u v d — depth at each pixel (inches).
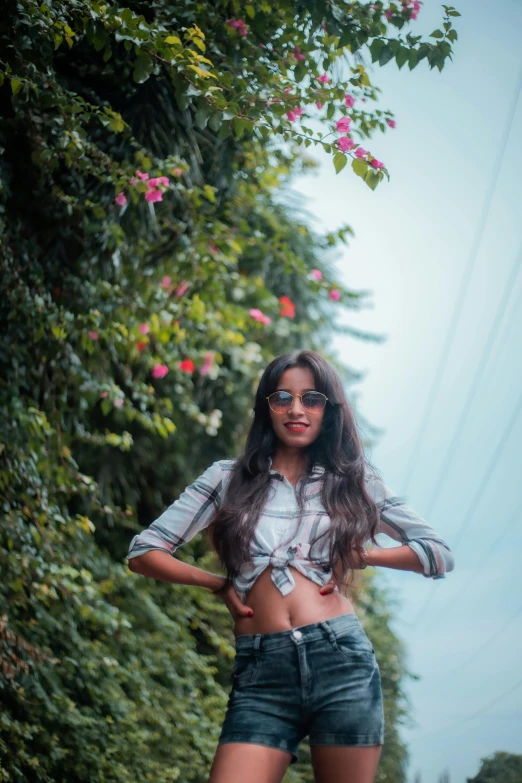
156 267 202.1
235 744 88.9
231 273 277.7
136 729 202.8
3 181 151.6
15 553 160.9
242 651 93.7
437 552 99.2
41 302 162.4
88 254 178.1
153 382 259.8
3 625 159.2
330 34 139.2
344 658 91.4
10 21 134.8
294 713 91.0
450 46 135.2
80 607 178.5
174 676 231.6
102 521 261.6
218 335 253.4
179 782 206.4
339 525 95.2
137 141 167.0
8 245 159.8
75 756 178.9
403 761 357.4
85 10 130.5
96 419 255.8
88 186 169.2
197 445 291.3
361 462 101.3
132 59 158.4
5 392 162.9
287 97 134.1
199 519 100.9
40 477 176.1
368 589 371.6
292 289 321.7
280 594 93.2
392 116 143.1
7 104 150.8
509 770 416.5
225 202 219.8
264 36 155.7
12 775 158.1
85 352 200.7
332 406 102.8
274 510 97.0
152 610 244.1
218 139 179.3
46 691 184.9
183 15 149.8
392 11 140.3
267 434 102.0
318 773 90.9
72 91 160.2
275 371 102.0
